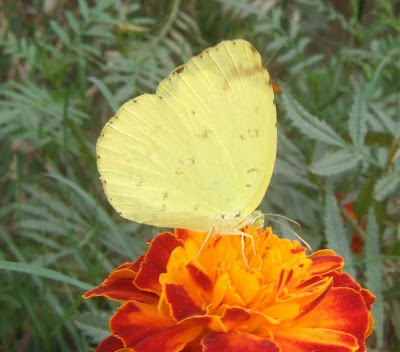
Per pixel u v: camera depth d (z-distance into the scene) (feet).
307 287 0.40
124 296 0.40
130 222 0.67
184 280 0.39
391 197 0.58
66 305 0.60
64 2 0.84
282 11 0.80
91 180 0.69
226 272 0.39
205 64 0.40
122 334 0.39
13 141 0.65
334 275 0.43
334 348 0.38
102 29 0.71
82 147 0.65
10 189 0.66
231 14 0.90
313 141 0.65
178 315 0.38
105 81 0.68
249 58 0.40
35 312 0.56
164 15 0.90
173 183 0.41
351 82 0.80
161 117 0.40
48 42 0.80
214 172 0.41
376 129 0.64
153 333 0.39
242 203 0.41
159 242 0.42
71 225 0.61
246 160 0.41
